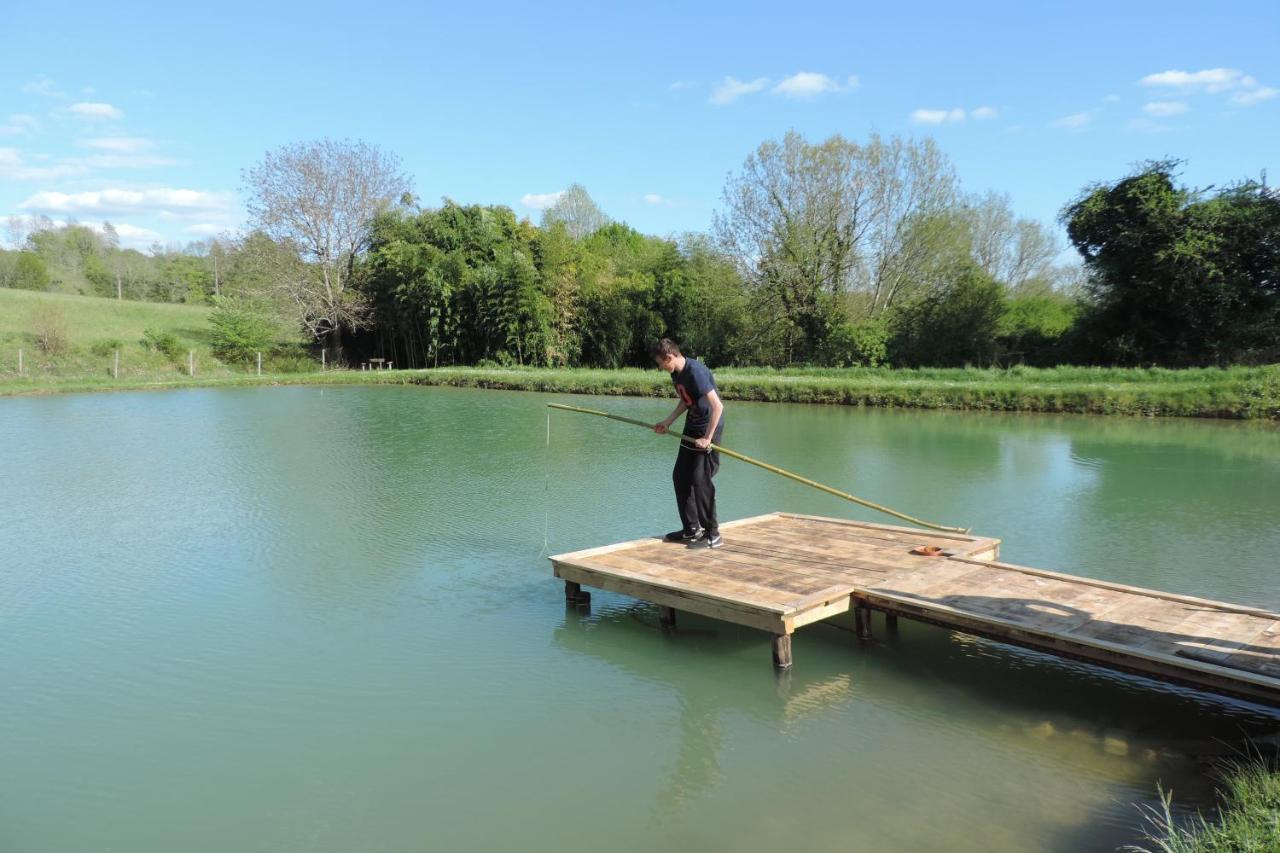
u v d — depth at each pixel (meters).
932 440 16.19
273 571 7.84
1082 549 8.32
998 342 32.25
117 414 21.48
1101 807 3.99
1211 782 4.18
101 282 68.12
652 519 9.81
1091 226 28.72
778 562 6.62
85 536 9.09
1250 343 26.20
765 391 24.78
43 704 5.18
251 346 39.38
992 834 3.79
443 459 14.28
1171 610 5.32
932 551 6.77
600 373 32.66
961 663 5.77
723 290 37.50
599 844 3.76
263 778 4.34
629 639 6.23
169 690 5.37
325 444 16.20
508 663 5.78
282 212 40.97
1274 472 12.52
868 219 35.25
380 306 42.69
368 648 6.04
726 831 3.85
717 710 5.09
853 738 4.73
